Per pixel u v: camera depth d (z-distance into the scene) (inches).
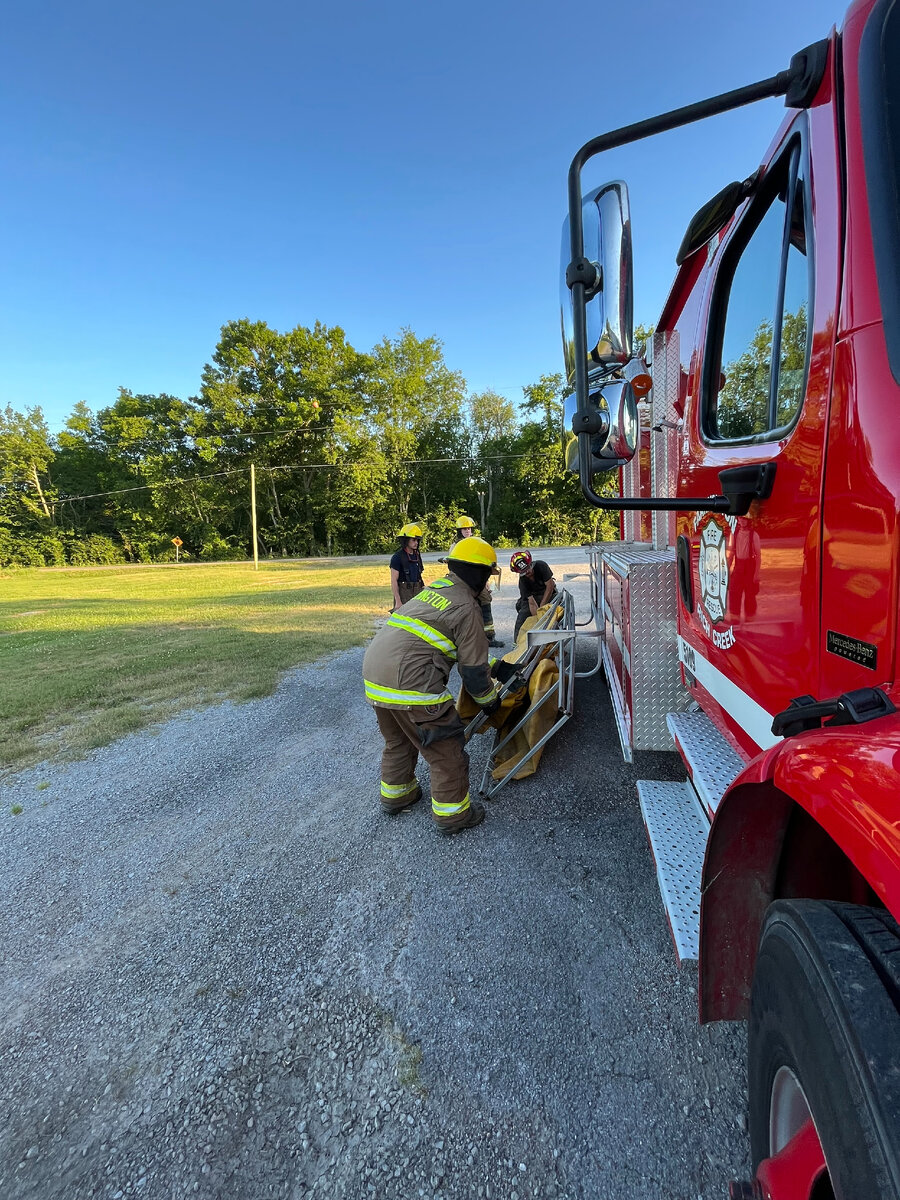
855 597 39.9
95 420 2214.6
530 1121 62.2
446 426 1808.6
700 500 56.9
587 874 103.2
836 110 43.3
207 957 90.4
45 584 940.0
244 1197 57.2
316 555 1716.3
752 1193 41.5
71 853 122.7
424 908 97.6
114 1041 76.2
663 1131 60.2
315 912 99.0
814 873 50.6
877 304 38.3
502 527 1531.7
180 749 177.9
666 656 98.5
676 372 98.5
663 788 93.2
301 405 1585.9
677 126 50.4
